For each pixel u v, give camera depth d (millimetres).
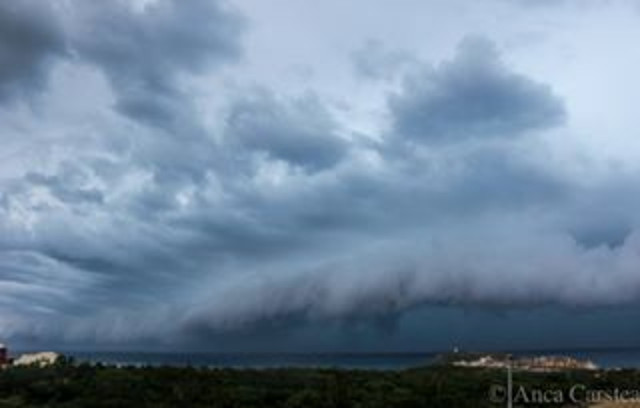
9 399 56844
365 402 65250
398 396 68000
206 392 62656
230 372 73250
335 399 64250
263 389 65625
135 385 62625
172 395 60875
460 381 77750
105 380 63500
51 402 56625
